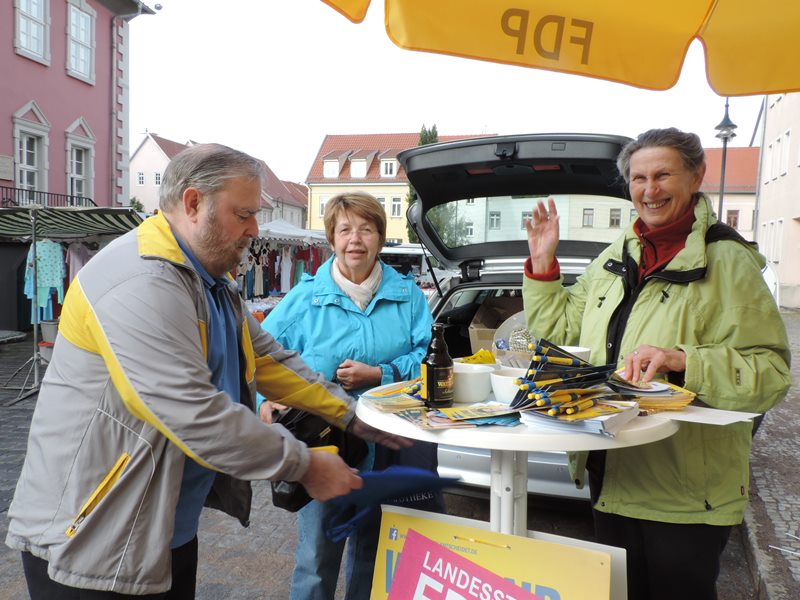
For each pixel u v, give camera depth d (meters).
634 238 1.88
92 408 1.40
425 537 1.64
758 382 1.56
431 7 1.89
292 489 1.80
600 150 2.88
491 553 1.53
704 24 2.01
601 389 1.45
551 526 3.56
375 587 1.71
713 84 2.08
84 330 1.41
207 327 1.54
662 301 1.74
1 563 3.17
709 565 1.68
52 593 1.43
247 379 1.76
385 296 2.32
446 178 3.35
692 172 1.75
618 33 1.98
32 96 15.08
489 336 3.85
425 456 2.18
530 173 3.23
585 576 1.42
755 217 24.75
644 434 1.30
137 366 1.33
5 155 14.29
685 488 1.67
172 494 1.42
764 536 3.09
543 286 2.08
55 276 8.42
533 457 3.07
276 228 12.23
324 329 2.26
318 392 1.98
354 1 1.67
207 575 3.06
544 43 1.95
